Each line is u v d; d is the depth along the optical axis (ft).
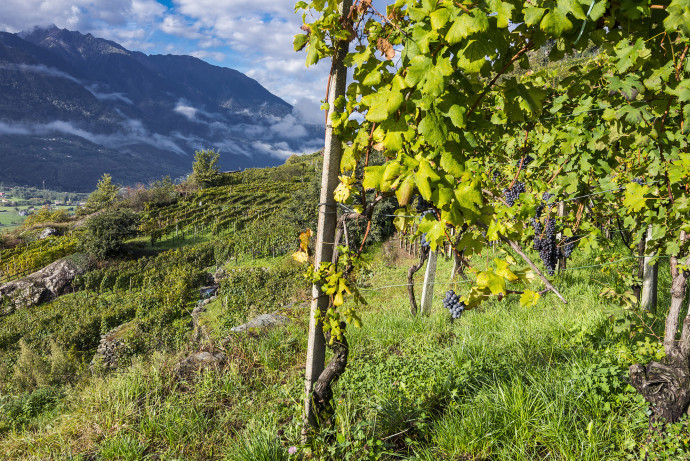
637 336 13.58
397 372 14.38
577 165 12.10
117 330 78.33
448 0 5.63
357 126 8.11
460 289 26.48
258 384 15.20
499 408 9.98
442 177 6.51
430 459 9.00
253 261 99.96
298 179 234.17
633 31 6.39
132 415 13.29
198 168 235.40
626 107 7.52
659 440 8.20
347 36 7.46
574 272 24.56
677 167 8.02
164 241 146.00
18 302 110.01
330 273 8.84
